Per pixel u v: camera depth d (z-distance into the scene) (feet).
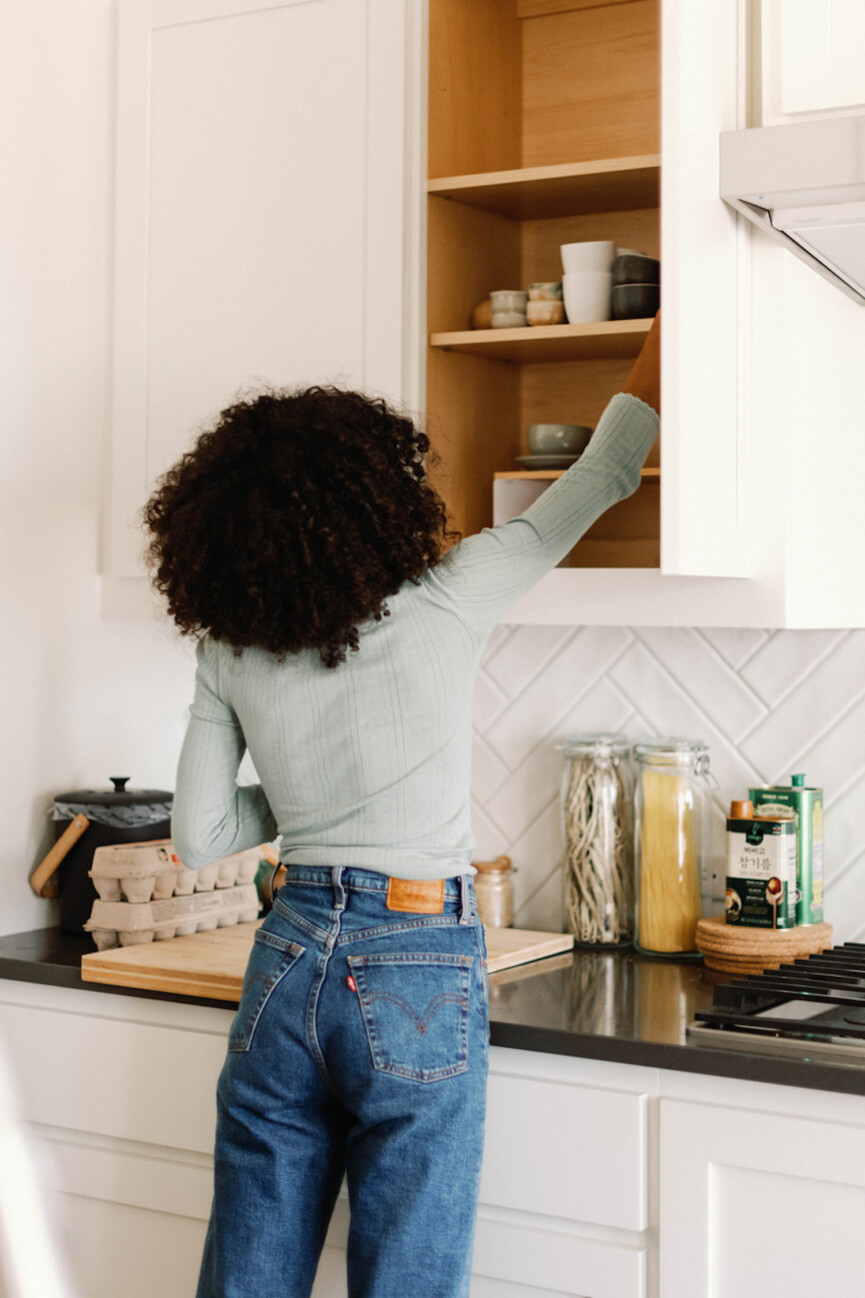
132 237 7.13
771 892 6.24
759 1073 4.72
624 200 6.64
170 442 7.09
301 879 4.88
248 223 6.81
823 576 5.96
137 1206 6.05
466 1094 4.71
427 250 6.42
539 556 5.15
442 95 6.55
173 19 6.99
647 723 7.12
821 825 6.50
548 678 7.39
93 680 7.45
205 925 6.76
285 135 6.70
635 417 5.42
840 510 6.13
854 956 6.09
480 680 7.59
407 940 4.73
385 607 4.80
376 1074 4.60
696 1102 4.90
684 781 6.63
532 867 7.41
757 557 5.62
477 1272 5.30
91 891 6.85
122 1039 6.03
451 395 6.59
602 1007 5.54
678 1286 4.92
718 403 5.32
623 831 6.89
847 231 4.77
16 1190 6.36
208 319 6.93
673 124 4.99
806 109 5.39
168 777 8.01
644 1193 5.00
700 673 6.98
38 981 6.25
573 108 7.18
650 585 5.83
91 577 7.41
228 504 4.66
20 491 6.97
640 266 6.14
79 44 7.30
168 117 7.02
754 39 5.61
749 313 5.59
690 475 5.09
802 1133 4.70
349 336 6.56
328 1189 5.04
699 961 6.52
